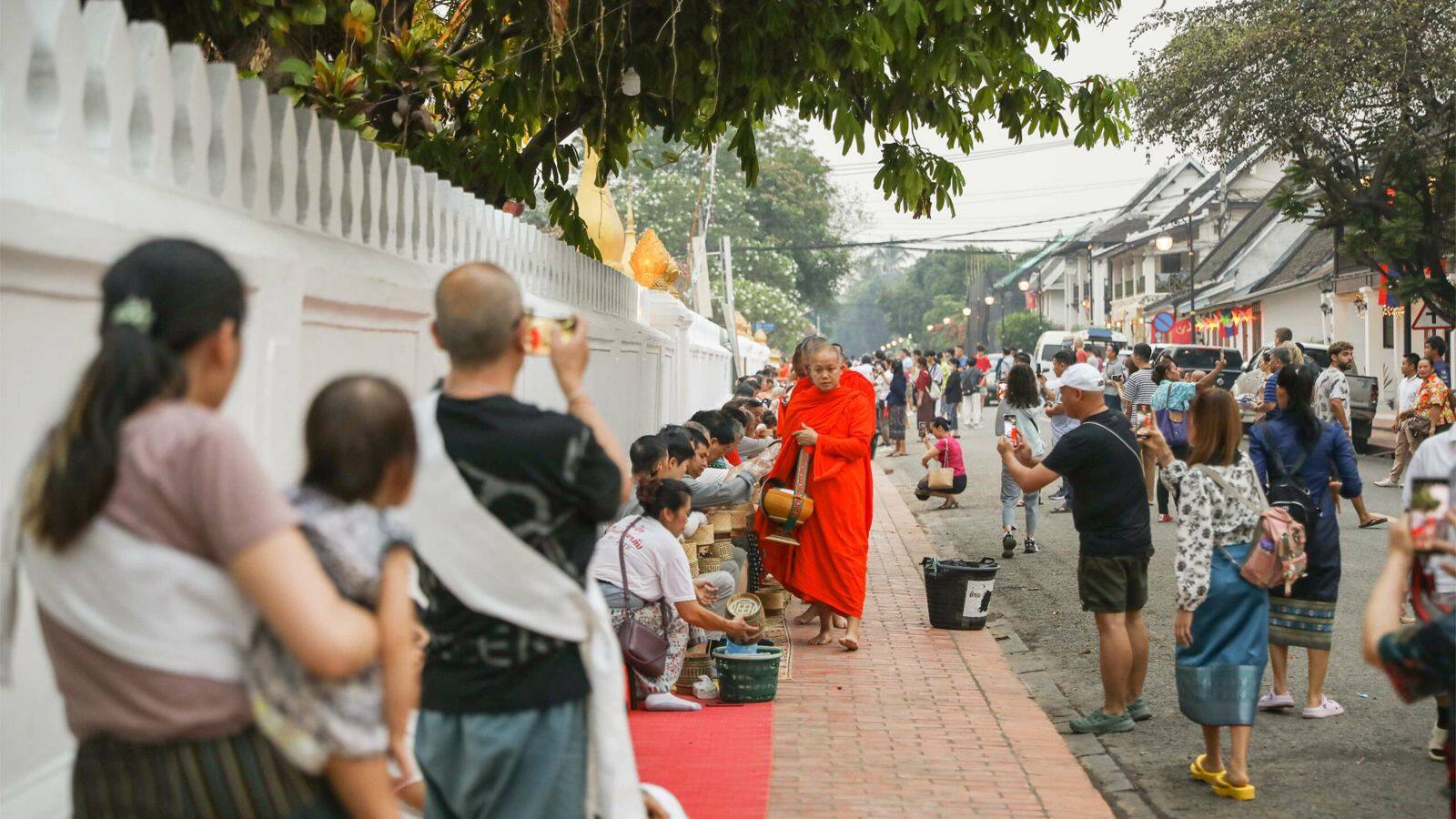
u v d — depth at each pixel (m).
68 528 2.23
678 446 7.35
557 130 9.19
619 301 10.73
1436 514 3.62
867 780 6.31
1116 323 70.38
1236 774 6.16
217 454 2.29
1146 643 7.54
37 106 3.27
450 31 8.81
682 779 6.25
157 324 2.31
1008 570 12.80
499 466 3.42
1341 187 24.88
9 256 2.81
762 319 52.44
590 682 3.59
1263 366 19.17
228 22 5.85
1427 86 22.83
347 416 2.61
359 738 2.51
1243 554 6.16
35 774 3.02
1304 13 23.25
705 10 8.57
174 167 3.89
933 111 9.45
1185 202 59.94
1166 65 24.72
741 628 7.45
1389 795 6.17
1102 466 7.23
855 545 9.32
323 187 4.89
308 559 2.35
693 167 59.12
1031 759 6.69
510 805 3.52
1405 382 18.19
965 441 28.80
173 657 2.29
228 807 2.37
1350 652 8.91
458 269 3.52
